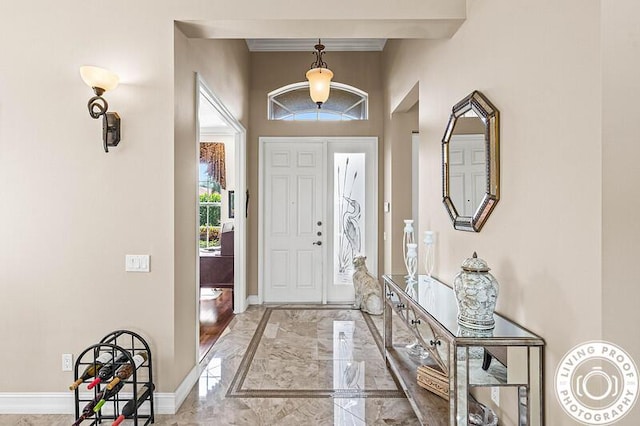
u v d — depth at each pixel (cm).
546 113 165
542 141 168
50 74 252
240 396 270
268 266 540
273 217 540
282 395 271
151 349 252
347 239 542
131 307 252
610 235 135
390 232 478
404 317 261
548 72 163
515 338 166
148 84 252
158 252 252
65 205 252
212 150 705
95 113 242
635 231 135
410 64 375
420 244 344
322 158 538
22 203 252
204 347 366
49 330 253
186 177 276
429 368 243
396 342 352
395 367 279
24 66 252
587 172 142
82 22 252
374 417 243
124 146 252
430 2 250
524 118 182
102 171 252
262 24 259
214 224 709
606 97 134
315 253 540
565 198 154
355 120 537
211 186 708
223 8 254
